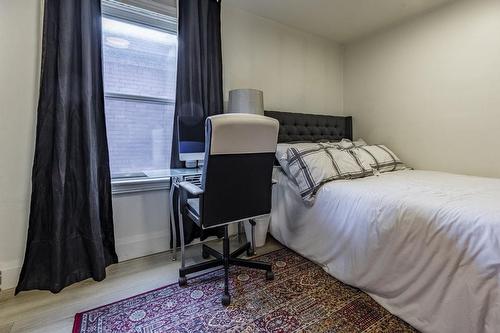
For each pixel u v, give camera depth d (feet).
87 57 5.87
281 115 9.57
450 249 4.04
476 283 3.68
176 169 7.34
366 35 10.85
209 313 4.81
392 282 4.83
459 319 3.84
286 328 4.42
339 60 11.85
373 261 5.16
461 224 3.98
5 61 5.43
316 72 11.03
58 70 5.56
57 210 5.54
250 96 7.89
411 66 9.45
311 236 6.79
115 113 7.04
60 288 5.55
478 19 7.73
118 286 5.76
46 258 5.63
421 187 5.87
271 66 9.71
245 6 8.67
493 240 3.60
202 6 7.70
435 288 4.17
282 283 5.82
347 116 11.73
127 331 4.38
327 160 7.21
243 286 5.71
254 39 9.24
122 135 7.16
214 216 5.11
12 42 5.47
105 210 6.54
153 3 7.18
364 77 11.10
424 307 4.30
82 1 5.83
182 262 6.08
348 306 5.00
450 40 8.37
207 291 5.54
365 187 5.97
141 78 7.36
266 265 5.96
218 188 5.07
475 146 7.94
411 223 4.62
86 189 5.94
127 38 7.11
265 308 4.95
